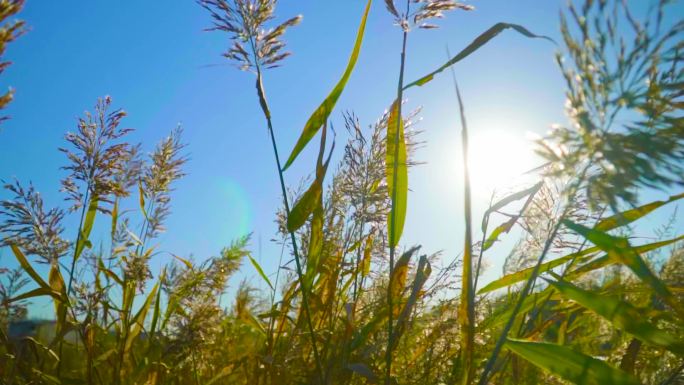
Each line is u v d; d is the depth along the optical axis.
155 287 1.30
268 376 1.20
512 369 1.12
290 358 1.10
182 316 1.22
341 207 1.28
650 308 0.88
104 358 1.18
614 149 0.48
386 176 1.14
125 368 1.23
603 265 0.93
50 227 1.18
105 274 1.28
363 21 1.04
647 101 0.48
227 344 1.48
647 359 1.04
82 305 1.18
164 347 1.21
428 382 1.11
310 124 1.04
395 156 0.92
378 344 1.06
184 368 1.29
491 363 0.67
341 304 1.24
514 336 1.04
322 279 1.24
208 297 1.28
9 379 1.08
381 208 1.18
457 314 1.14
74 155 1.23
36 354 1.18
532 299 0.99
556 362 0.70
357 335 1.03
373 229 1.26
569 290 0.77
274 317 1.22
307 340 1.16
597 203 0.51
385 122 1.19
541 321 1.12
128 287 1.27
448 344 1.14
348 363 1.00
